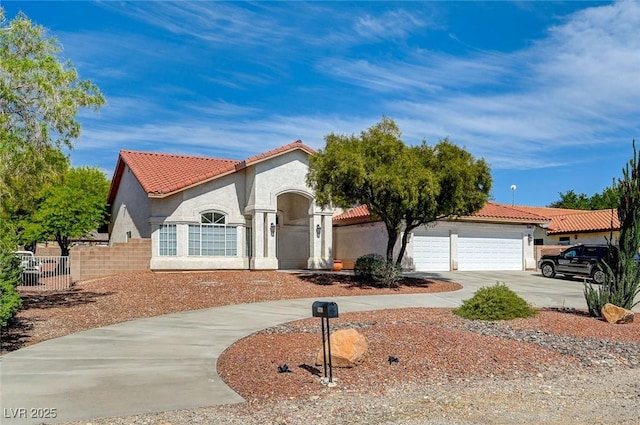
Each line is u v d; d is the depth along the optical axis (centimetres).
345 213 3334
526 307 1462
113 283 2222
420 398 793
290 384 850
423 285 2361
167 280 2270
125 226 3148
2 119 1470
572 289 2381
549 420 699
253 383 855
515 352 1070
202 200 2691
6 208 1641
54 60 1593
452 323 1345
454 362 989
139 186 2870
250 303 1812
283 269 3019
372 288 2217
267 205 2734
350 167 2083
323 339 904
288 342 1139
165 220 2611
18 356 1037
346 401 773
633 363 1042
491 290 1463
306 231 3159
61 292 2023
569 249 2834
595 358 1065
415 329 1206
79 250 2419
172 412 722
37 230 3070
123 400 768
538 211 4688
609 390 854
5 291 1283
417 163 2147
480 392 830
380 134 2228
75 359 1012
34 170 1611
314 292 2078
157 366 960
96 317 1506
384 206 2244
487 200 2266
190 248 2658
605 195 6375
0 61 1507
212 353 1062
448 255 3075
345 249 3284
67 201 3155
